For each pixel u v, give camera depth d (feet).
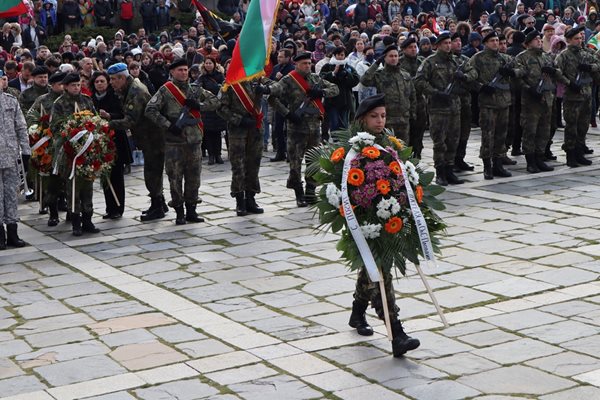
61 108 44.65
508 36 66.28
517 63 54.90
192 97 45.32
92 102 46.42
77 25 106.83
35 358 27.76
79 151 43.21
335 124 62.44
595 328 28.48
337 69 61.41
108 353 27.94
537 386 24.17
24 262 39.70
